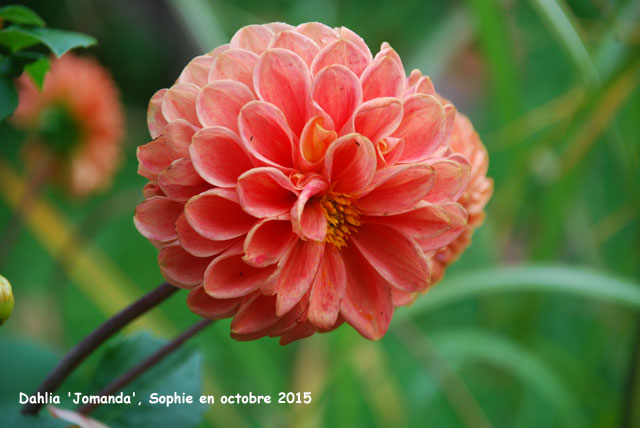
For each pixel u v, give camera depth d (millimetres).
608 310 830
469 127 555
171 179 504
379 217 519
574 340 1128
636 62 688
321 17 1043
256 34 519
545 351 879
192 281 510
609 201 1266
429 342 800
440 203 515
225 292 502
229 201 505
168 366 587
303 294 504
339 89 507
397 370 1050
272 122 505
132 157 1679
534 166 837
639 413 687
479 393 1054
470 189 550
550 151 820
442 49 974
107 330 534
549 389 732
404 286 514
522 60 1137
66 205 1433
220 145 502
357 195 511
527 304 818
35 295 1176
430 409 1002
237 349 813
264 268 508
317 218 510
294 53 507
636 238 827
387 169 506
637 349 681
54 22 1420
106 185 899
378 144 509
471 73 1774
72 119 793
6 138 1674
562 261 993
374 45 1215
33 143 818
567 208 782
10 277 1237
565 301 1189
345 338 685
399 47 1324
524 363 747
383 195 512
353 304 520
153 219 511
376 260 517
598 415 826
